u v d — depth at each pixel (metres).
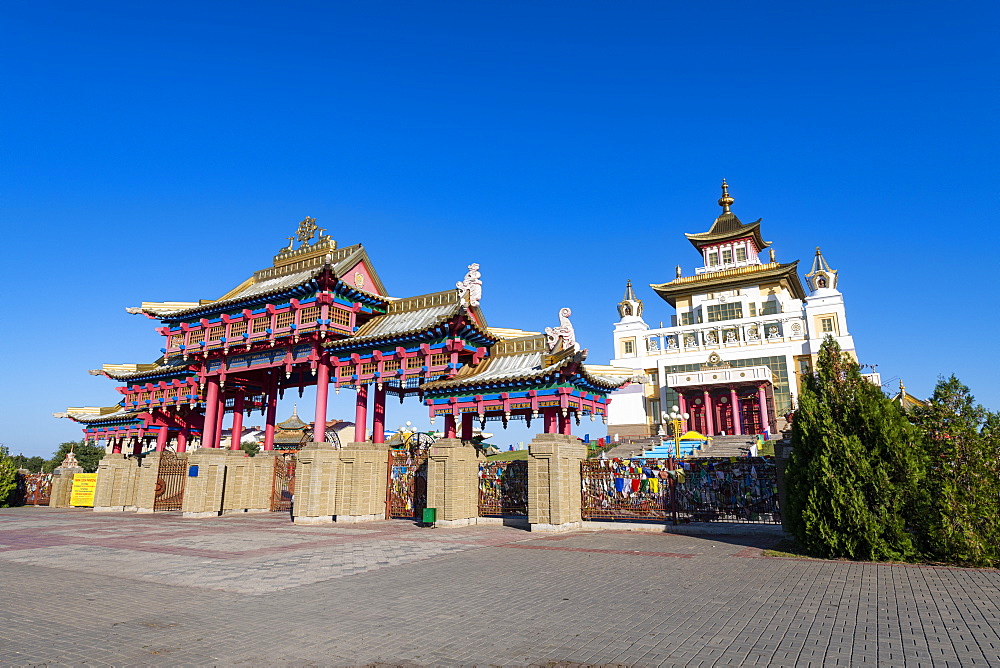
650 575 12.36
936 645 7.41
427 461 25.53
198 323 30.42
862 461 14.65
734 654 7.12
